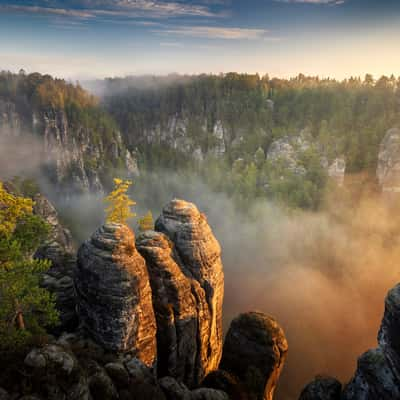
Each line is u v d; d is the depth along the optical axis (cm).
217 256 3875
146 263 3284
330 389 3369
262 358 3662
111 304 2778
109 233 2969
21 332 2023
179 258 3653
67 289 3238
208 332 3656
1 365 1881
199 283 3647
